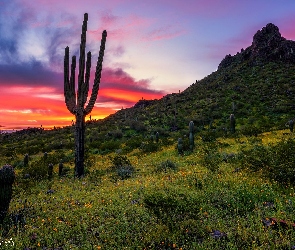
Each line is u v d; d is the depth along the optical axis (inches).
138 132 1972.2
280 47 3627.0
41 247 231.5
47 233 253.9
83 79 624.1
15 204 372.8
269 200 294.7
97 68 631.2
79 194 410.6
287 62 3447.3
